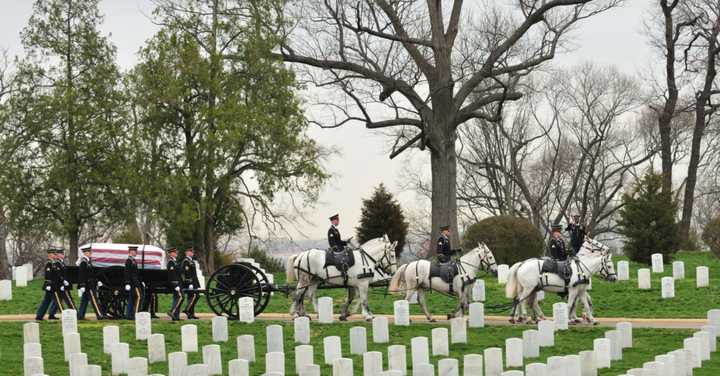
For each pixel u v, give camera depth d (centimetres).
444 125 5734
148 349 2848
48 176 5878
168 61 5441
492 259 3528
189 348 2969
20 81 6044
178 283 3531
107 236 7275
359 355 2919
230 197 5719
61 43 6075
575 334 3262
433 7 5700
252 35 5488
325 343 2784
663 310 3959
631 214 5547
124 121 5916
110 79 6078
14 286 5034
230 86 5469
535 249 5253
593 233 7688
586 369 2581
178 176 5297
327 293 4562
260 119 5316
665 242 5478
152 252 3566
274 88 5509
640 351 3017
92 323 3450
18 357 2906
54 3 6084
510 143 7688
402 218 6438
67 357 2838
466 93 5694
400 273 3572
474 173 8256
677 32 6738
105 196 5978
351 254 3525
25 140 5934
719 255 5769
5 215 6256
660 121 6775
